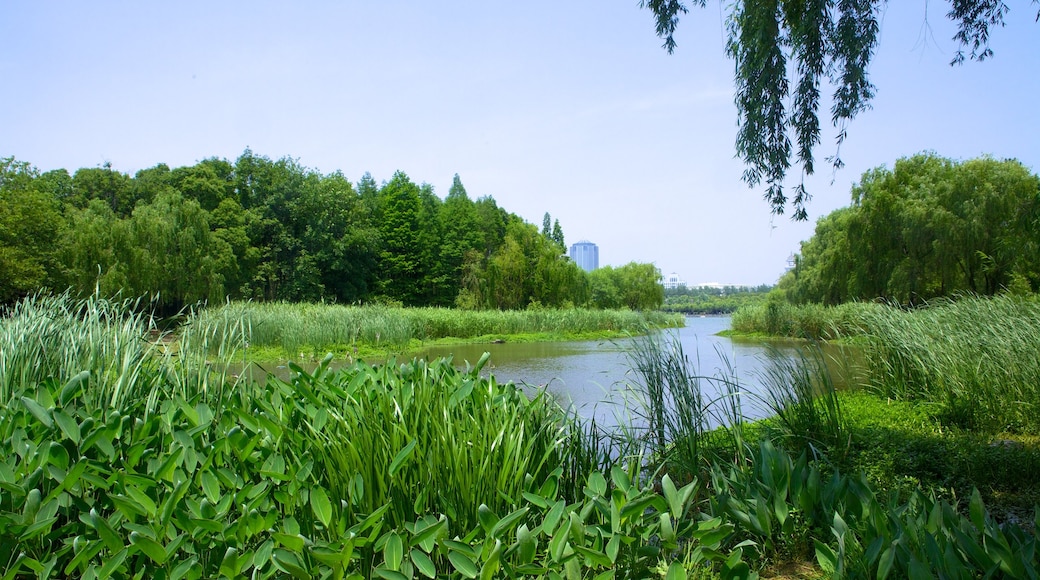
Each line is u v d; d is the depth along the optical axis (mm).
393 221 48531
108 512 2725
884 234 23281
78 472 2436
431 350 18484
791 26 5137
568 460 3395
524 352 18203
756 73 5164
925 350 7355
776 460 3312
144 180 37781
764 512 2914
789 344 19016
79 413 2994
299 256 41031
